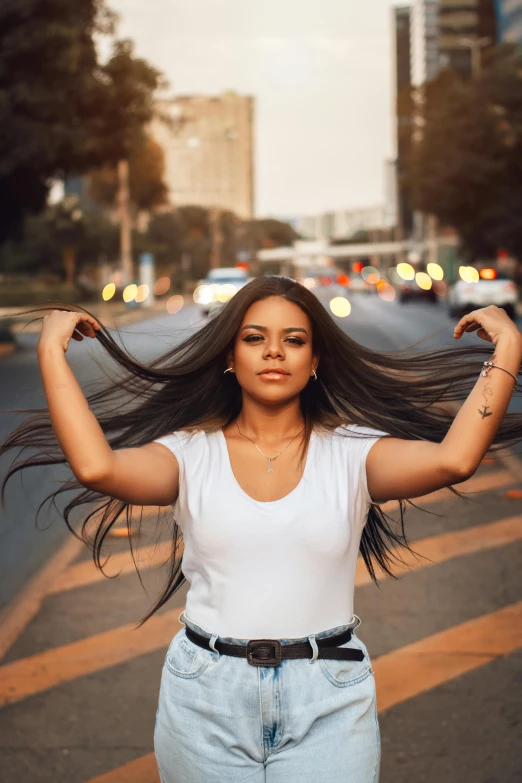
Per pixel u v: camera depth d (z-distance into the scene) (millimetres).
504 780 3475
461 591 5508
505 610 5180
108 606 5344
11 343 22375
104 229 68500
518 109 41719
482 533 6738
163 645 4773
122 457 2188
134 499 2225
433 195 43656
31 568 6074
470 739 3773
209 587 2195
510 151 41562
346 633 2234
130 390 2482
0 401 12000
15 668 4516
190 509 2205
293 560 2154
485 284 27859
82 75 20375
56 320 2203
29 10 19594
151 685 4309
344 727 2166
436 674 4367
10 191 22391
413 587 5590
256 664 2143
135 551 6254
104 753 3717
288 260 157125
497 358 2154
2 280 63000
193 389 2445
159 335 2844
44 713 4051
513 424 2477
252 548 2152
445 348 2516
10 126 20172
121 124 21469
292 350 2256
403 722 3928
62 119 20719
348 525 2199
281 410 2297
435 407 2500
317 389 2459
